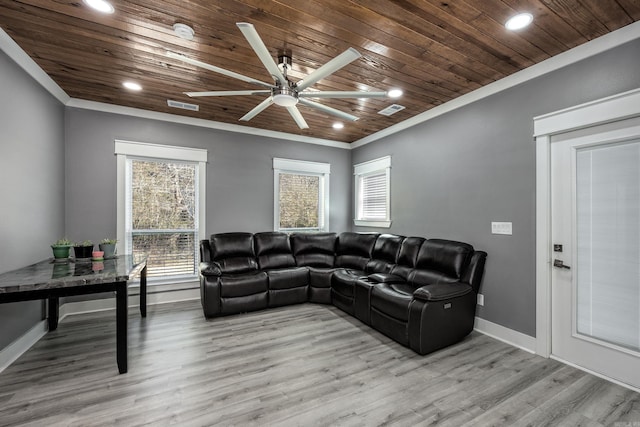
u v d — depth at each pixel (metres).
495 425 1.65
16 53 2.32
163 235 3.94
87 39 2.20
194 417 1.70
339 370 2.23
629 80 2.00
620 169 2.10
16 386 1.99
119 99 3.37
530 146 2.58
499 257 2.83
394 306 2.69
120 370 2.15
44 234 2.88
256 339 2.78
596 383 2.06
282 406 1.80
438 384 2.04
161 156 3.85
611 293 2.15
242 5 1.81
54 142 3.09
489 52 2.32
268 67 1.89
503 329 2.77
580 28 2.01
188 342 2.70
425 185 3.72
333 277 3.84
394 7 1.82
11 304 2.34
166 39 2.19
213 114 3.84
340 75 2.71
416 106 3.49
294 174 4.95
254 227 4.52
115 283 2.13
